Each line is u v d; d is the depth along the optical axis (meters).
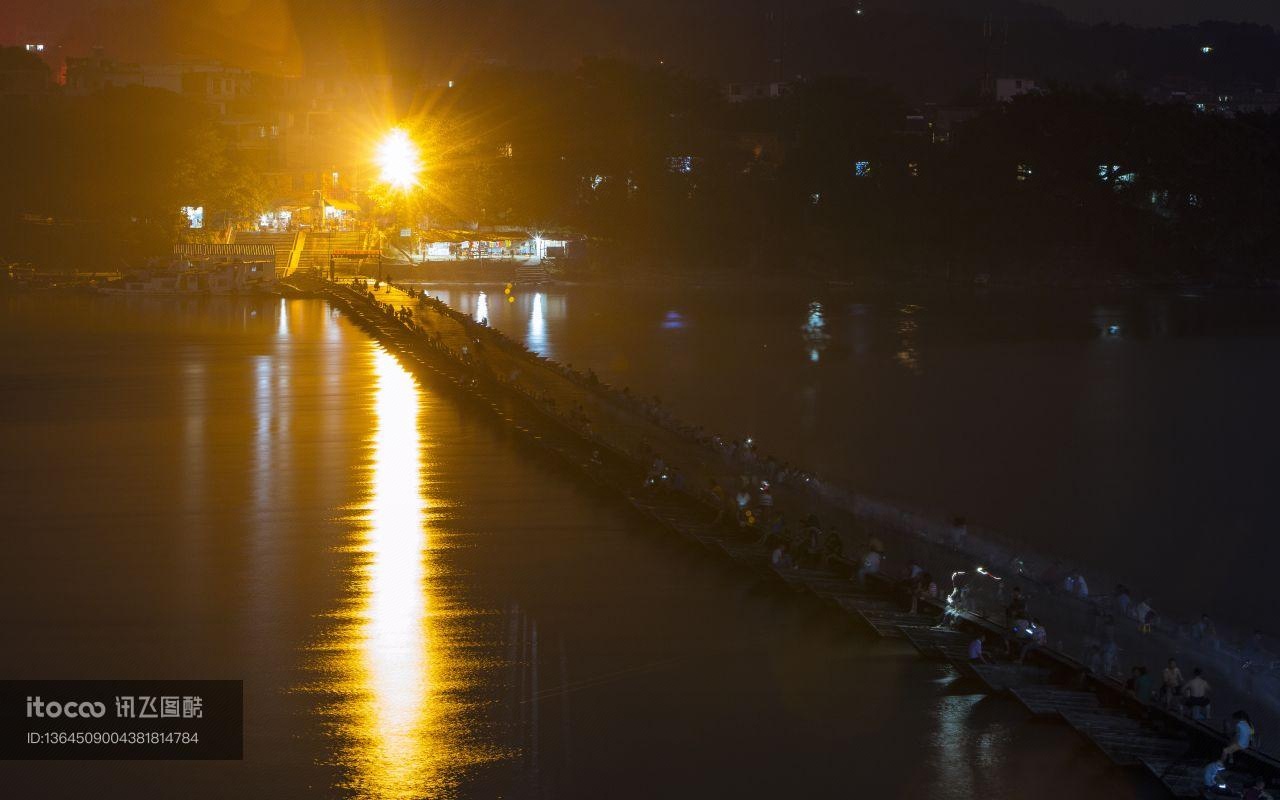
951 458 64.19
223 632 36.19
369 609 38.28
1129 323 119.81
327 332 100.31
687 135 170.88
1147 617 40.22
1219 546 50.03
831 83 174.00
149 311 114.38
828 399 79.81
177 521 47.47
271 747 29.45
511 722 30.84
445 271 148.12
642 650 35.25
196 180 145.00
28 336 97.56
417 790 27.67
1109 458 64.50
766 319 119.75
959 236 158.62
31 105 149.50
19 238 141.25
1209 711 32.22
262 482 53.47
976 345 104.81
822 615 38.22
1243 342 106.75
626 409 70.25
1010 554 47.19
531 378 79.25
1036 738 30.23
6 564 42.16
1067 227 157.00
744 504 47.84
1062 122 159.75
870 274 157.62
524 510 49.59
